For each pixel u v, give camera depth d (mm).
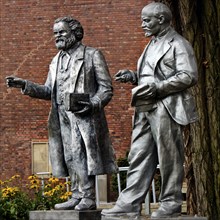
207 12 13969
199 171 13781
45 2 25703
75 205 9422
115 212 9297
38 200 15422
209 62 13922
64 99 9305
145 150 9352
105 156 9531
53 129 9664
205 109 13883
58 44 9641
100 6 25359
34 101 25641
